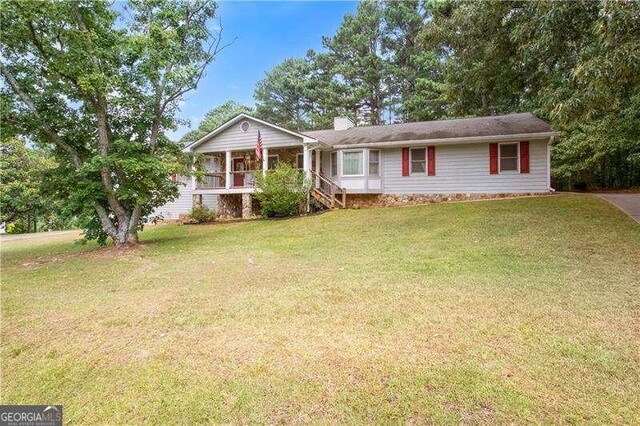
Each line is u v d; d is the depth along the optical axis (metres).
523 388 2.62
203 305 4.73
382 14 31.70
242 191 16.59
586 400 2.47
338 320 4.00
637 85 7.12
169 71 10.78
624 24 5.86
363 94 31.70
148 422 2.52
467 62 11.22
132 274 6.89
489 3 9.36
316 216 14.03
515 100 18.70
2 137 9.65
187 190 19.44
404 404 2.52
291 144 15.89
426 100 27.47
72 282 6.46
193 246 10.12
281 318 4.14
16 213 22.19
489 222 9.39
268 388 2.78
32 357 3.50
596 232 7.44
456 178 15.23
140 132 11.40
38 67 9.74
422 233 9.13
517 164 14.36
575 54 8.32
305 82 36.12
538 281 4.99
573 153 16.91
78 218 10.91
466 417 2.36
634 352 3.03
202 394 2.76
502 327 3.60
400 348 3.28
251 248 9.21
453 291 4.76
